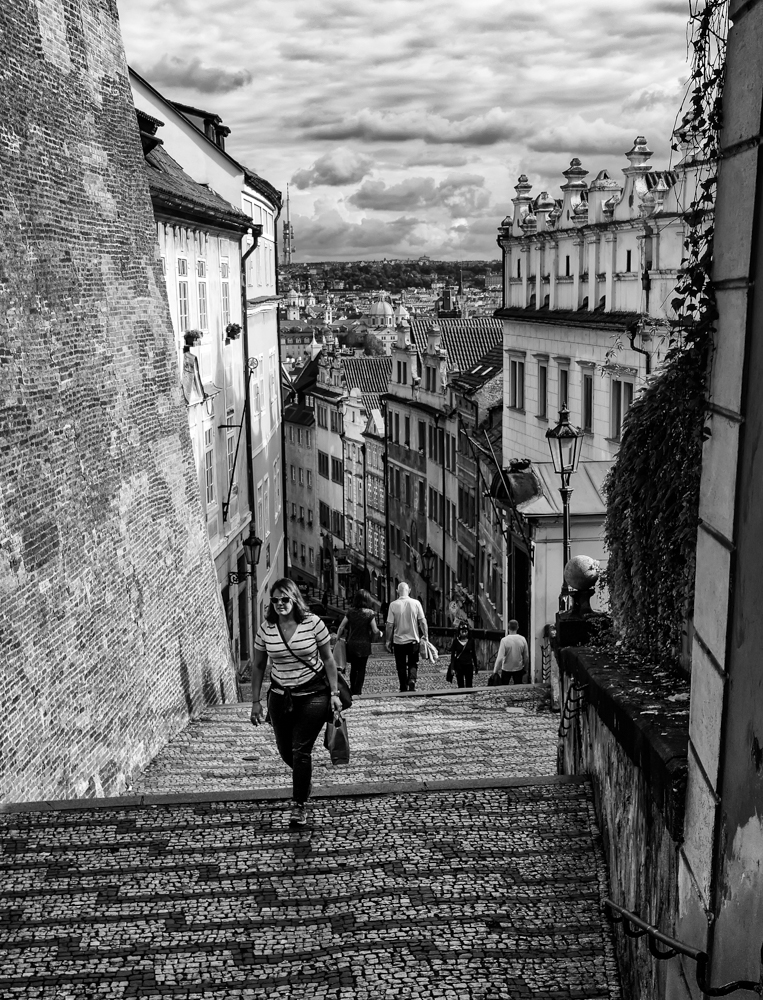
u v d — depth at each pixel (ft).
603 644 31.99
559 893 23.30
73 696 40.93
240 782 42.52
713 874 15.31
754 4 14.10
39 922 22.43
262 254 139.44
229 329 102.42
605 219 92.99
